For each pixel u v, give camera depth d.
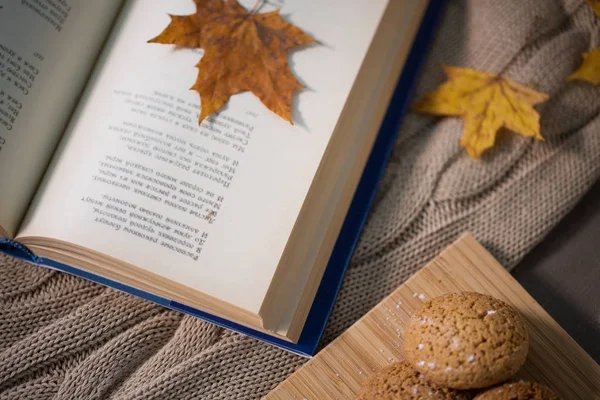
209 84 0.40
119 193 0.40
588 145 0.43
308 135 0.40
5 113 0.40
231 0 0.42
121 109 0.41
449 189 0.43
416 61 0.45
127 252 0.39
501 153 0.43
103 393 0.41
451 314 0.37
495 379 0.36
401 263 0.42
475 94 0.43
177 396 0.41
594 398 0.39
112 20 0.42
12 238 0.40
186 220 0.39
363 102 0.42
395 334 0.40
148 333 0.42
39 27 0.40
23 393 0.41
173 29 0.41
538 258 0.43
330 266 0.42
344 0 0.41
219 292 0.39
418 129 0.44
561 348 0.40
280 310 0.39
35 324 0.42
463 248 0.41
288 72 0.41
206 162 0.40
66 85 0.41
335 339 0.40
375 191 0.43
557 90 0.43
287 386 0.40
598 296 0.42
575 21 0.44
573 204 0.43
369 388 0.38
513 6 0.45
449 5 0.45
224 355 0.41
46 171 0.41
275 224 0.39
